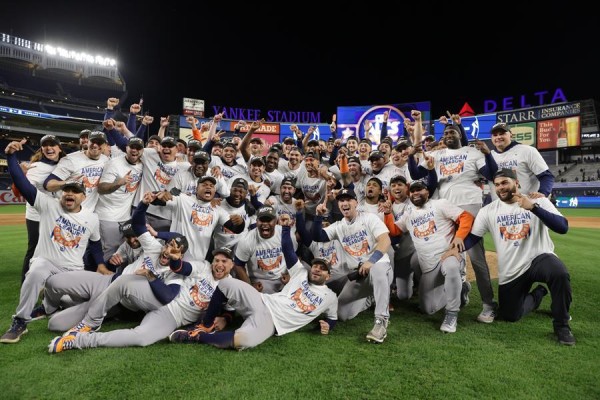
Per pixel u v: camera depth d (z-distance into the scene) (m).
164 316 4.14
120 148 7.08
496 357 3.71
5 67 56.75
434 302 5.15
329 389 3.09
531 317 5.00
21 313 4.06
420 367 3.49
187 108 35.44
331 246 5.41
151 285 4.15
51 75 60.16
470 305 5.61
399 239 5.67
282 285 5.20
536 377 3.30
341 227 5.27
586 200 34.50
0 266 7.79
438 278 5.11
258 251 5.16
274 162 7.87
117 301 4.22
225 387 3.10
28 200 4.50
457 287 4.53
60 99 57.69
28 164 5.98
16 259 8.57
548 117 35.50
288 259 4.55
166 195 4.60
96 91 63.69
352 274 4.78
